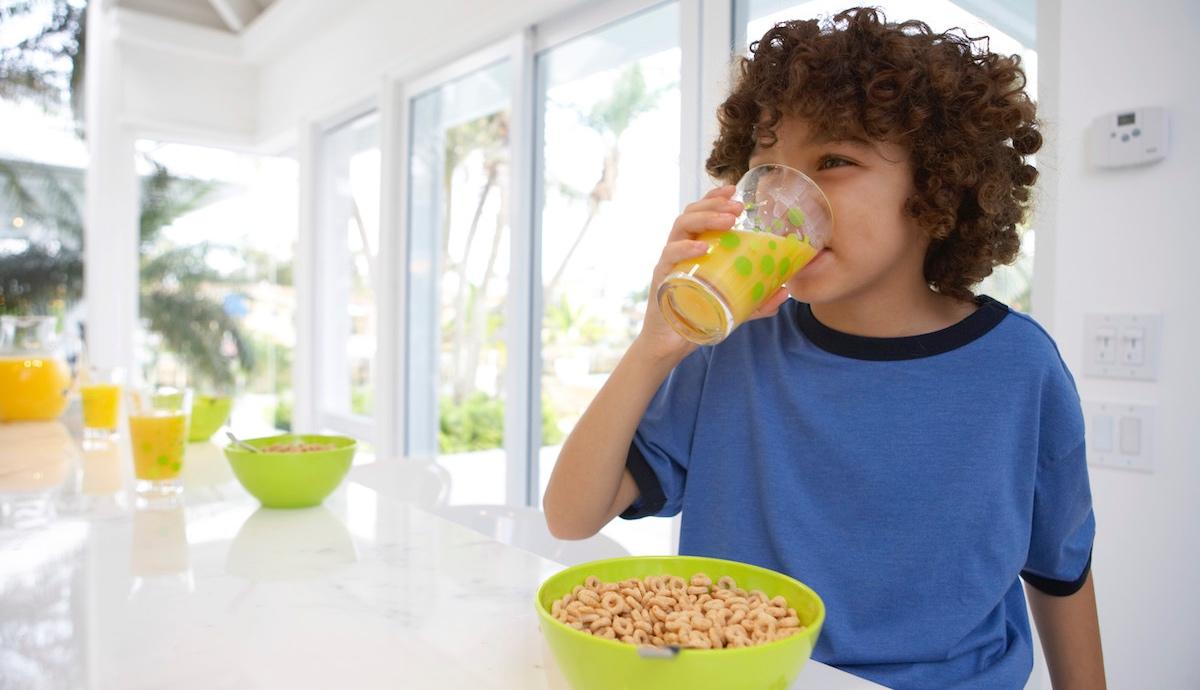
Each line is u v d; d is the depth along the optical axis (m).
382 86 3.39
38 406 1.97
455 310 3.11
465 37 2.84
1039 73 1.41
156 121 4.43
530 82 2.65
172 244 4.77
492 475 2.86
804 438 0.85
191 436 1.77
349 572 0.88
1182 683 1.28
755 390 0.89
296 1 3.75
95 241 4.40
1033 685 1.45
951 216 0.77
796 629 0.55
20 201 4.52
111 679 0.60
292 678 0.61
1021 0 1.44
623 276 2.31
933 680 0.76
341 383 4.08
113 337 4.46
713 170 0.99
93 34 4.36
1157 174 1.28
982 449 0.79
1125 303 1.32
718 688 0.48
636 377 0.81
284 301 4.80
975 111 0.77
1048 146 1.39
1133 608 1.33
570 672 0.52
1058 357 0.83
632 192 2.28
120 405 1.95
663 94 2.19
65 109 4.58
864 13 0.81
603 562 0.66
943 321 0.86
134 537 1.01
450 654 0.66
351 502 1.22
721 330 0.68
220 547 0.97
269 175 4.86
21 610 0.75
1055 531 0.83
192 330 4.83
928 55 0.77
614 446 0.82
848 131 0.74
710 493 0.90
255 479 1.14
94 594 0.80
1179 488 1.27
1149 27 1.27
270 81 4.55
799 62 0.77
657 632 0.54
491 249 2.89
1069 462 0.81
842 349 0.86
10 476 1.39
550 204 2.61
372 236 3.71
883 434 0.81
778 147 0.81
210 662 0.64
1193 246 1.25
